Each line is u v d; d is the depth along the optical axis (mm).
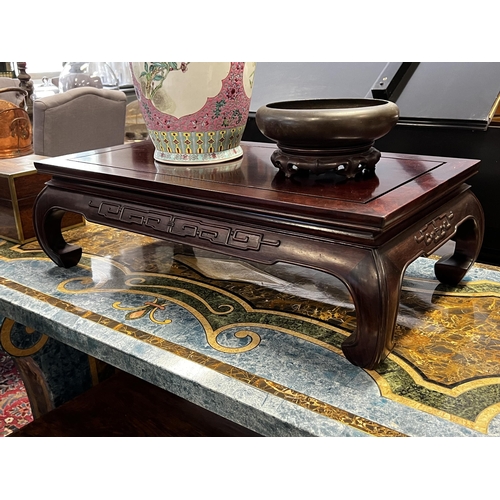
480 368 637
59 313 807
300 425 553
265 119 709
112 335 737
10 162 1166
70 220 1173
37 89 2566
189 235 727
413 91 1342
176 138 854
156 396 1070
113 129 1967
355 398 591
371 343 605
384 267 583
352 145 700
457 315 761
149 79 817
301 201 631
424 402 581
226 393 606
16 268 988
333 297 835
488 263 1311
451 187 710
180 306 817
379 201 614
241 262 985
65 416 1000
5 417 1282
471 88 1266
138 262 996
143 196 786
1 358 1577
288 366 654
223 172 803
